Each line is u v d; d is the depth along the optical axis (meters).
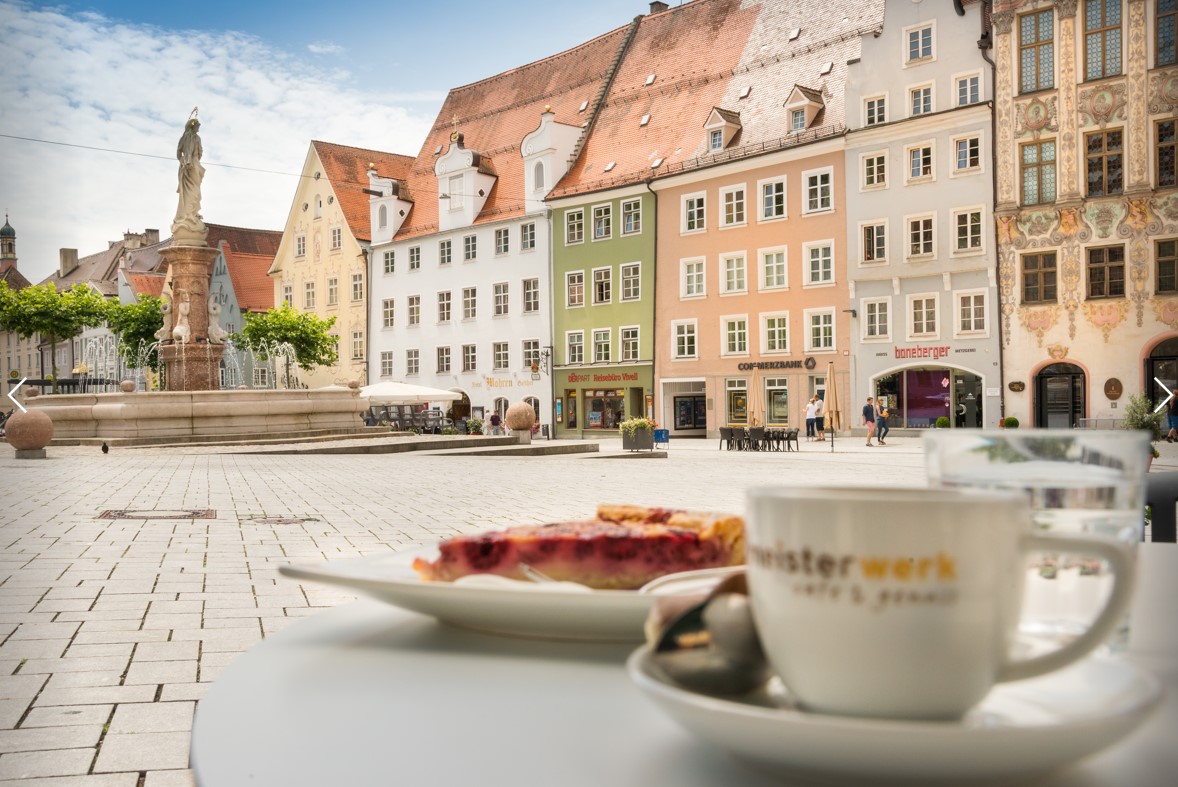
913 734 0.62
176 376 32.88
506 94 61.50
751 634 0.79
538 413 52.56
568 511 12.17
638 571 1.19
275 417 30.62
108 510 11.90
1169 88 33.88
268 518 11.21
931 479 1.05
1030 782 0.69
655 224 47.31
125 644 5.08
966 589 0.72
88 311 58.19
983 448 0.97
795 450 33.28
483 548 1.23
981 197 37.28
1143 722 0.65
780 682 0.82
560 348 51.56
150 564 7.72
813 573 0.73
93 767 3.36
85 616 5.75
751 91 46.69
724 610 0.80
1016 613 0.76
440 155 59.66
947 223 38.09
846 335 40.78
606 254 49.31
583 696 0.97
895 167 39.31
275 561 7.92
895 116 39.44
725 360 44.66
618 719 0.89
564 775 0.74
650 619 0.82
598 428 50.00
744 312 44.03
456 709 0.93
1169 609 1.32
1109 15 34.91
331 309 64.81
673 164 46.88
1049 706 0.80
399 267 60.38
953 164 37.91
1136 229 34.41
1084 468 0.96
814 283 41.66
